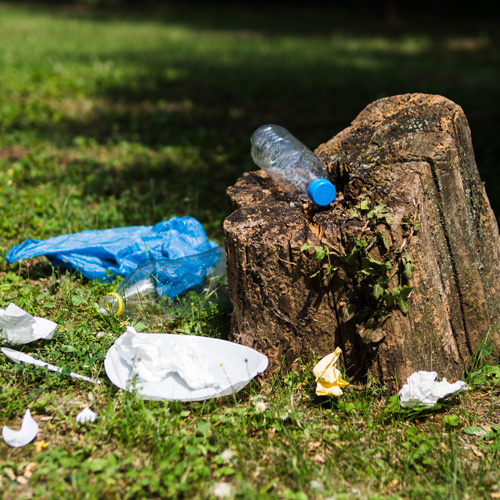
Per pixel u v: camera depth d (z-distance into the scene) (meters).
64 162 2.95
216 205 2.54
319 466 1.64
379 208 1.72
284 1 13.37
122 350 1.75
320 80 5.27
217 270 2.02
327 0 13.08
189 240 2.05
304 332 1.77
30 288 2.02
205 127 3.76
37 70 5.03
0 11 11.34
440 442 1.69
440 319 1.77
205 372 1.72
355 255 1.71
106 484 1.58
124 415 1.69
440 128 1.82
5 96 4.20
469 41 8.19
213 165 3.02
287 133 1.98
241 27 9.86
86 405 1.72
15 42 6.98
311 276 1.73
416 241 1.73
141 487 1.58
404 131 1.85
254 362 1.74
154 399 1.71
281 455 1.64
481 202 1.84
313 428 1.70
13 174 2.66
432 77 5.45
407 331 1.74
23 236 2.25
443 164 1.77
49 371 1.78
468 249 1.80
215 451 1.64
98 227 2.33
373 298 1.73
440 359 1.78
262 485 1.60
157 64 5.90
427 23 10.41
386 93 4.69
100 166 2.94
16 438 1.64
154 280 1.96
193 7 13.27
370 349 1.74
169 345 1.73
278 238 1.74
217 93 4.72
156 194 2.60
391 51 7.37
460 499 1.59
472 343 1.84
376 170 1.79
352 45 7.86
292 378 1.78
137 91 4.62
